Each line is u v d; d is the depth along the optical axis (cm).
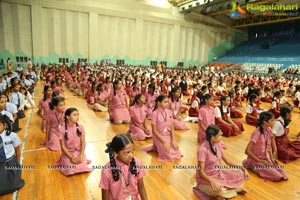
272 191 276
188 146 423
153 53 2117
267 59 2134
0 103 341
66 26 1731
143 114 460
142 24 2009
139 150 397
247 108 600
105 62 1856
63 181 289
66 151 301
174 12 2156
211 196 253
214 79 1206
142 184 190
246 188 280
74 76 1083
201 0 1839
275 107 613
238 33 2673
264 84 1057
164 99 358
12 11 1560
